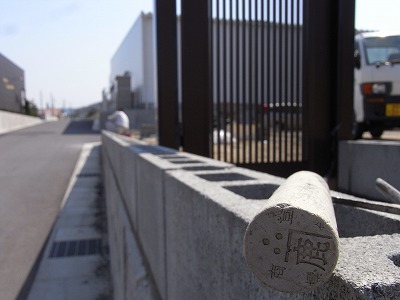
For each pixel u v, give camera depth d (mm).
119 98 37719
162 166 2629
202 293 1713
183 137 5562
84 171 14531
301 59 5902
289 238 922
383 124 8320
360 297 833
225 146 5590
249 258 953
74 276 5637
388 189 1748
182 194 2027
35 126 46156
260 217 940
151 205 2895
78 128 42312
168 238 2354
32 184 12016
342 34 5539
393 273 893
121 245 4285
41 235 7324
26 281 5465
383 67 7961
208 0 5496
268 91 5641
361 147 5141
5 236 7246
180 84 5723
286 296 1052
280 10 5559
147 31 34125
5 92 54281
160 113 5613
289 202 949
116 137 8984
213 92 5656
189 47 5500
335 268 925
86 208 9266
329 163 5898
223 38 5516
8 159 17719
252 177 2527
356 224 1750
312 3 5680
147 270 2961
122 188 5293
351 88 5621
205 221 1665
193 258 1839
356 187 5254
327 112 5871
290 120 5789
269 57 5602
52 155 19109
